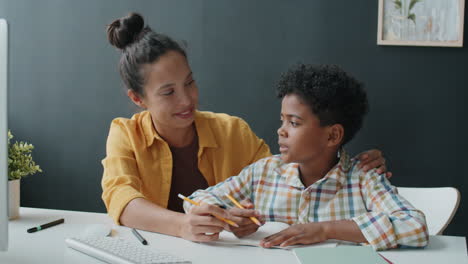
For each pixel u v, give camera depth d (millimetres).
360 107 1227
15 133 2766
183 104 1384
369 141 2402
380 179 1182
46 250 1054
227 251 1038
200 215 1099
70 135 2707
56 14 2660
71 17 2645
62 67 2680
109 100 2639
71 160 2721
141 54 1376
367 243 1052
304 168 1238
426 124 2354
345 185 1209
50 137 2732
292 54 2428
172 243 1094
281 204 1259
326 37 2395
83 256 1018
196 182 1528
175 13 2516
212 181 1537
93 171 2699
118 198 1261
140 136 1481
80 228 1216
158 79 1362
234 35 2475
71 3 2639
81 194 2727
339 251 985
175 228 1140
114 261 964
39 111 2730
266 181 1301
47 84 2707
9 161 1309
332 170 1204
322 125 1163
